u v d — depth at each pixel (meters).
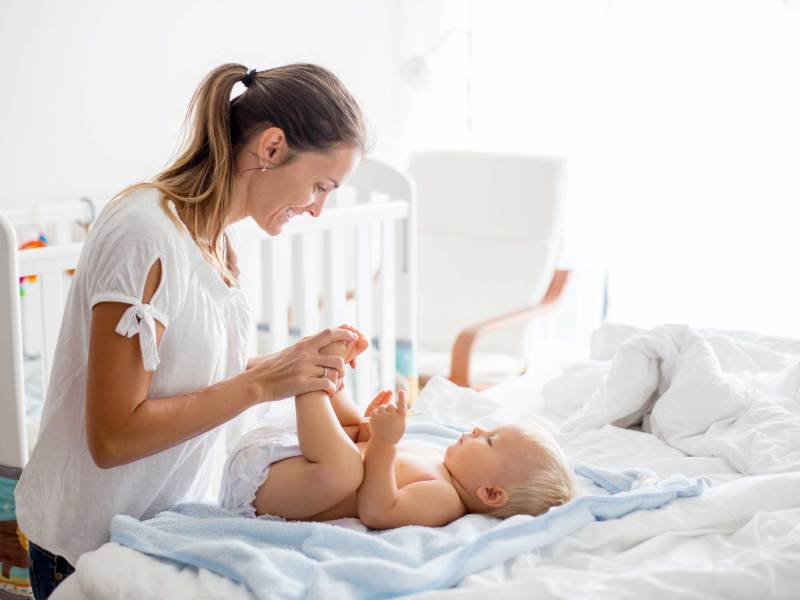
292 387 1.30
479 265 3.58
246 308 1.36
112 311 1.17
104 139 3.16
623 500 1.45
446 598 1.16
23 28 2.88
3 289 1.61
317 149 1.25
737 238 3.58
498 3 3.89
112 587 1.20
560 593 1.17
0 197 2.90
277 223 1.33
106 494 1.32
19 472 1.67
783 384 1.99
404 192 2.81
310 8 3.76
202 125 1.28
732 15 3.46
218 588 1.19
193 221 1.26
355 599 1.17
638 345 1.99
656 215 3.70
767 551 1.33
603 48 3.69
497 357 3.34
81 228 3.04
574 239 3.89
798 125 3.42
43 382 1.89
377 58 4.10
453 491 1.46
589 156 3.80
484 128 4.01
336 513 1.40
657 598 1.21
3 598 1.72
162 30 3.27
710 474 1.73
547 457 1.48
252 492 1.38
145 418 1.19
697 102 3.56
